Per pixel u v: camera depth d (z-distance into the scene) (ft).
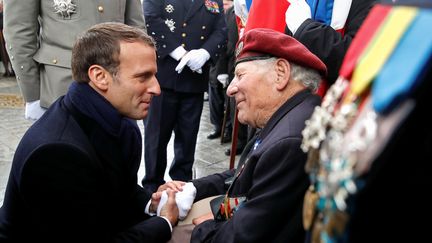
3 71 22.02
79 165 3.14
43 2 5.97
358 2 4.61
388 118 1.23
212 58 8.20
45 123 3.39
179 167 8.70
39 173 3.08
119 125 3.54
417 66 1.13
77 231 3.24
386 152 1.21
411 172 1.24
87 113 3.41
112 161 3.53
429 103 1.17
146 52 3.50
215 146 11.28
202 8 7.97
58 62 6.02
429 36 1.16
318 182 1.61
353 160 1.30
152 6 7.70
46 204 3.15
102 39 3.40
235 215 3.16
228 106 10.87
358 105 1.44
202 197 4.69
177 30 7.86
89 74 3.45
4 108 14.67
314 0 4.89
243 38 3.51
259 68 3.34
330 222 1.41
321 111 1.67
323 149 1.53
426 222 1.27
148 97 3.64
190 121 8.42
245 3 6.75
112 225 3.79
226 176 4.92
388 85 1.20
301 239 2.94
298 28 4.57
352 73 1.58
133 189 4.36
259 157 3.15
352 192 1.29
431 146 1.19
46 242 3.26
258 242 2.95
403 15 1.32
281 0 4.93
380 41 1.38
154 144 8.21
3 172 8.82
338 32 4.59
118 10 6.42
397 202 1.28
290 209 2.91
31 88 6.24
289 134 2.94
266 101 3.36
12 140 11.09
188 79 8.00
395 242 1.32
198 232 3.76
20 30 5.88
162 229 3.92
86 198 3.20
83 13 6.04
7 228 3.55
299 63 3.27
